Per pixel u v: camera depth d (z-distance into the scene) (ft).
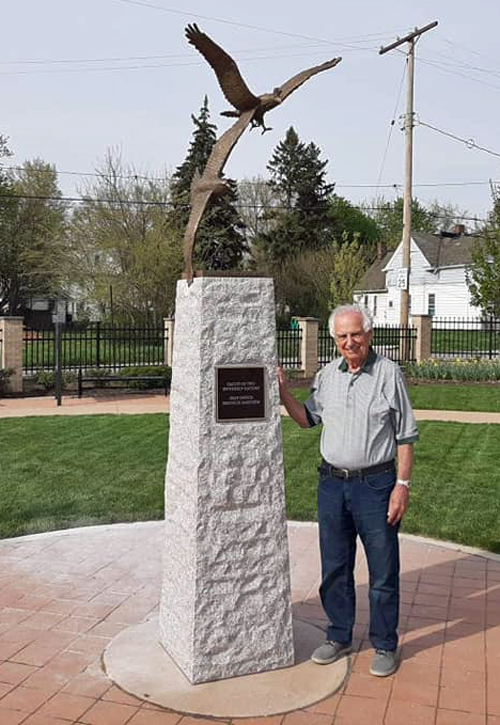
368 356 12.20
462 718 11.07
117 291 106.01
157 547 19.02
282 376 12.67
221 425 11.94
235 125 12.22
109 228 110.01
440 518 21.67
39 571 17.30
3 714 11.12
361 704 11.48
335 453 12.24
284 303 147.23
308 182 166.71
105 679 12.19
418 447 32.45
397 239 216.33
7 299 137.49
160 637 13.42
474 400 50.31
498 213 78.28
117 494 24.08
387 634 12.47
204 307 11.81
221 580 12.02
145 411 44.19
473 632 14.17
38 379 56.24
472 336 99.91
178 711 11.19
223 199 12.76
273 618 12.39
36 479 26.03
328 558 12.72
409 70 73.31
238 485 12.07
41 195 135.13
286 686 11.91
